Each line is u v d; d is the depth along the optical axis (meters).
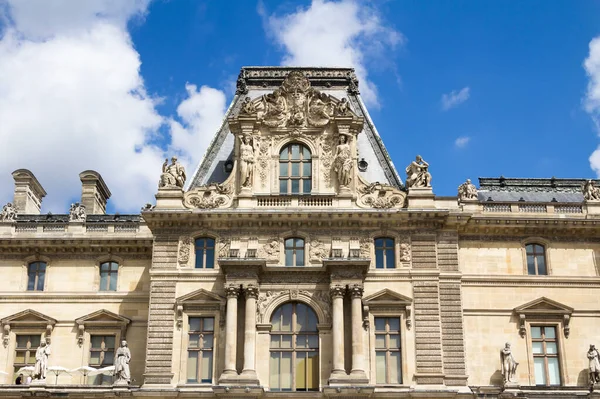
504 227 74.50
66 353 74.69
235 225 71.75
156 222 71.75
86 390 67.69
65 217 82.69
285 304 70.25
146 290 76.31
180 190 72.81
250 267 69.31
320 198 72.44
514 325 72.62
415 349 68.69
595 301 73.56
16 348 75.19
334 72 84.19
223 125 80.94
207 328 69.62
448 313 70.44
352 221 71.62
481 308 72.88
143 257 77.56
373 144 79.69
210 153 78.81
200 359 68.75
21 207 86.25
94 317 75.19
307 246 71.25
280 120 75.19
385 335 69.56
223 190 73.12
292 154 74.94
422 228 72.00
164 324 69.31
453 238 72.88
